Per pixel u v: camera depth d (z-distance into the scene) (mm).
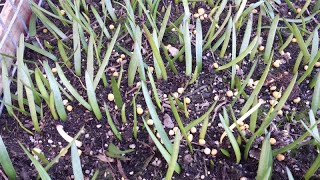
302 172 126
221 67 145
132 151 132
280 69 151
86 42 156
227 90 145
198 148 132
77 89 147
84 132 136
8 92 135
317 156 121
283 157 127
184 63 152
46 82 138
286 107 141
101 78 148
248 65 151
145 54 155
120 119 139
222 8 156
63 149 123
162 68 142
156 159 130
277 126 136
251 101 131
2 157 118
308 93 145
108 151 131
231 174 127
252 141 124
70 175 128
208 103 142
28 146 134
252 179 125
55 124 137
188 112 140
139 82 147
